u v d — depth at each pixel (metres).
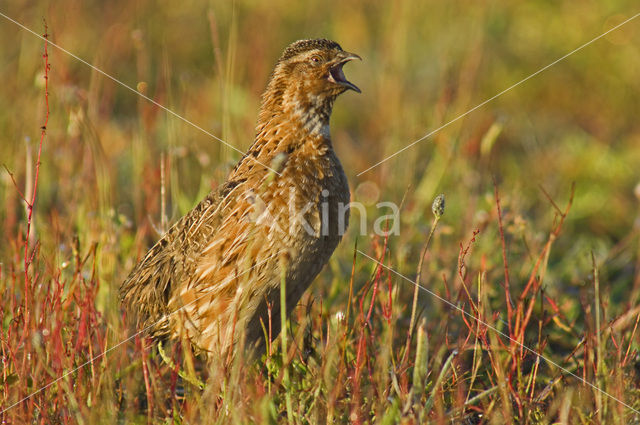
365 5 27.72
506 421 9.62
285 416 10.61
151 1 25.72
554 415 10.72
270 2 27.28
